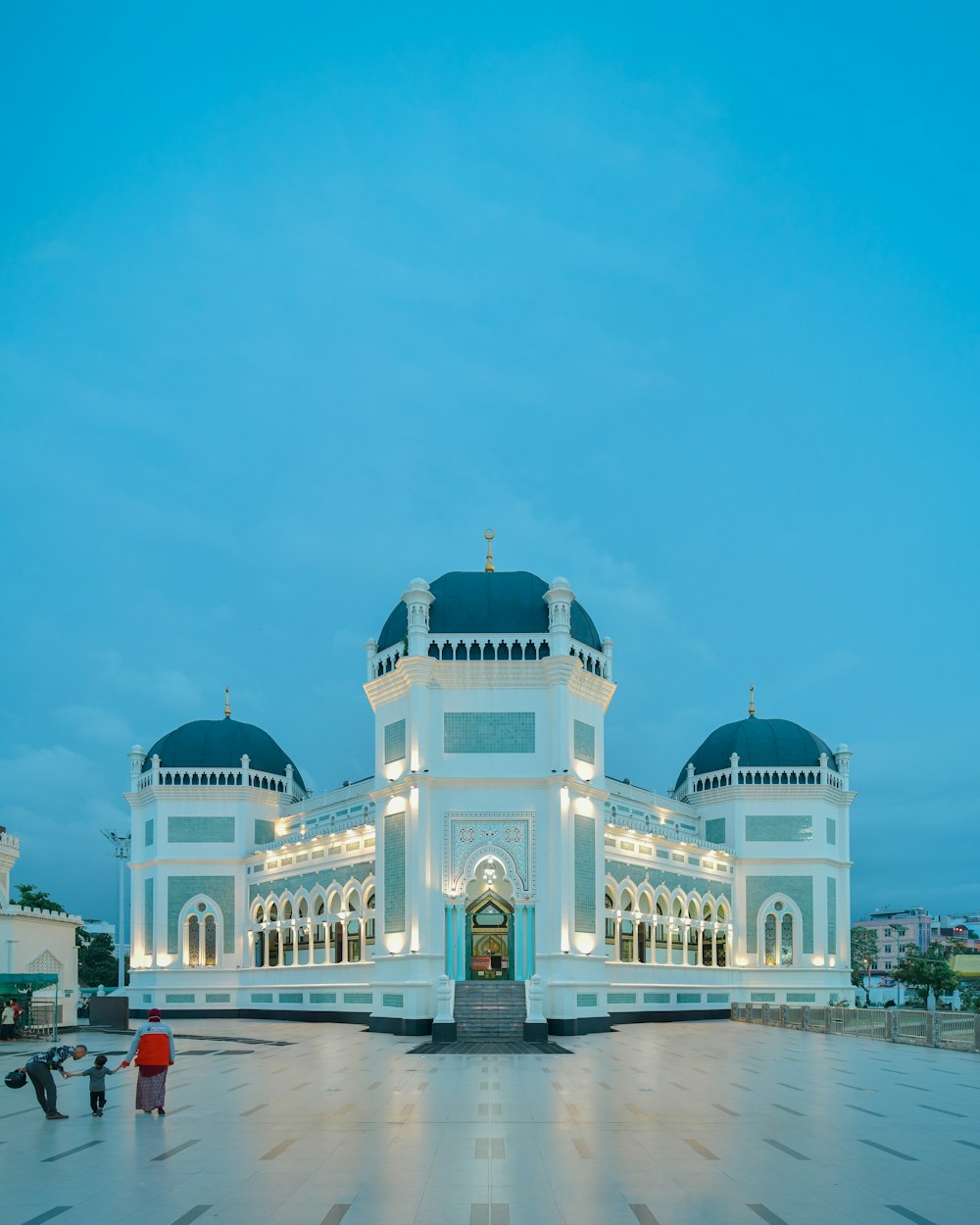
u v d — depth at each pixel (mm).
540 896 53375
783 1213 15906
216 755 78688
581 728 56719
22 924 59188
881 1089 29953
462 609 57531
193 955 75875
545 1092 29250
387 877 55625
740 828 78250
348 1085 31125
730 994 73688
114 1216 15844
